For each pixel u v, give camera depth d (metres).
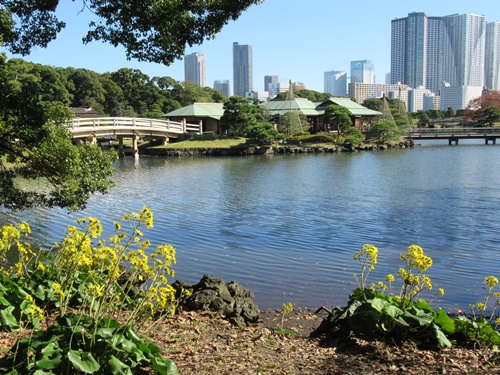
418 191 24.59
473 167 35.81
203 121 64.88
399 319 5.70
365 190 25.20
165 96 81.38
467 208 19.88
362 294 6.43
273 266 12.04
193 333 6.47
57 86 58.88
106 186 12.05
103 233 15.74
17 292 6.02
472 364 5.27
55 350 4.05
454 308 9.17
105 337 4.28
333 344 6.11
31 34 10.45
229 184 28.02
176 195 24.00
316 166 38.31
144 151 53.16
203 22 9.86
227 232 15.92
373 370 5.18
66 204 11.51
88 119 43.75
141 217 5.05
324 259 12.66
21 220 17.56
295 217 18.41
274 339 6.40
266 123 56.22
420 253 5.95
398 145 61.00
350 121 61.25
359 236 15.32
